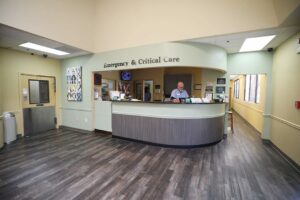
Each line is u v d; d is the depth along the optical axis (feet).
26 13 10.71
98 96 18.16
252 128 20.18
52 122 18.95
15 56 15.37
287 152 10.90
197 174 8.89
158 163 10.20
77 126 18.54
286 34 10.76
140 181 8.15
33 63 16.84
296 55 10.16
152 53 13.53
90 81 17.20
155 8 13.23
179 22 12.37
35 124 17.22
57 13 12.71
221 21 10.96
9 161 10.41
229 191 7.41
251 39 12.05
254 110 19.51
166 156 11.32
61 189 7.46
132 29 14.34
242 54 15.64
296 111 9.91
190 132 12.85
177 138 12.87
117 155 11.44
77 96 18.10
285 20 8.81
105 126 16.79
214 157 11.19
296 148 9.77
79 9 14.62
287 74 11.35
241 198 6.95
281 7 8.71
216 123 13.91
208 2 11.29
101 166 9.75
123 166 9.77
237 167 9.73
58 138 15.49
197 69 21.33
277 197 7.02
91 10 15.92
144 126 13.92
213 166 9.84
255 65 15.21
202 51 13.10
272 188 7.67
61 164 10.00
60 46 14.19
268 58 14.74
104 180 8.22
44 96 18.06
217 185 7.87
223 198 6.93
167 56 12.99
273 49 14.35
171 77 22.52
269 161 10.62
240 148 13.01
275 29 9.99
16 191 7.32
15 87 15.42
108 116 16.48
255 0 10.00
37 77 17.33
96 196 6.97
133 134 14.53
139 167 9.64
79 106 18.22
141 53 14.01
